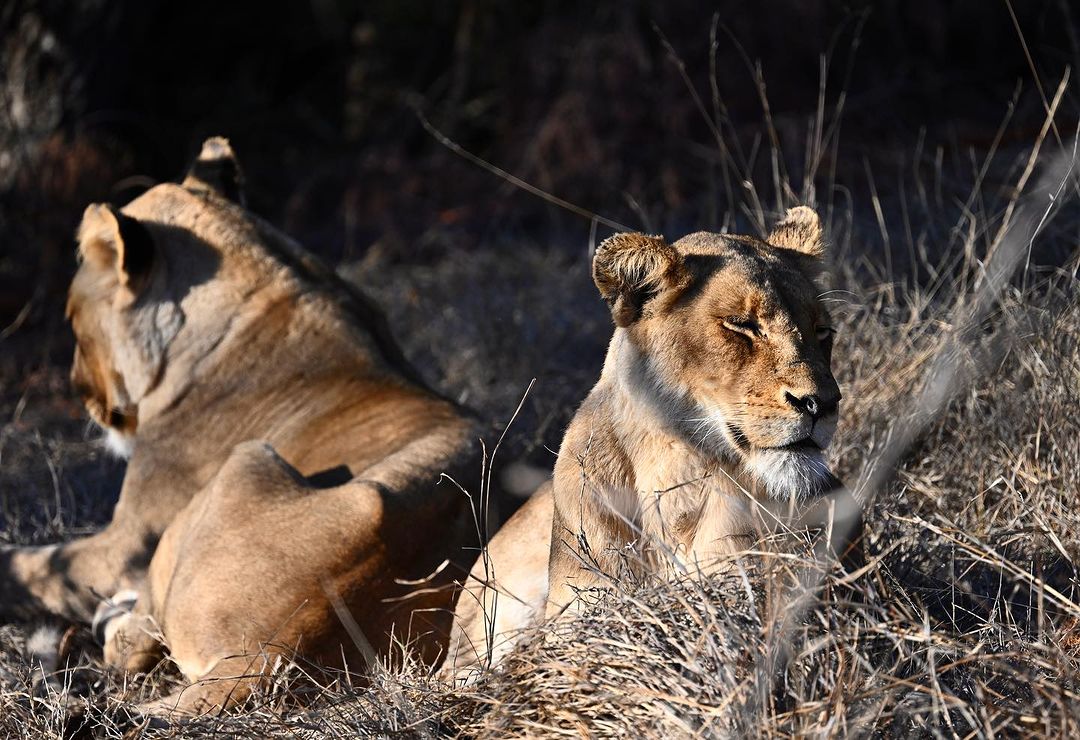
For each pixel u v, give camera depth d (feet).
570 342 47.78
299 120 97.14
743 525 23.11
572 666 20.70
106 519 38.50
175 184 35.76
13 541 36.29
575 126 72.84
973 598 23.93
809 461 22.91
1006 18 73.97
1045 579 25.50
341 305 33.96
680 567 22.22
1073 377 29.81
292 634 26.48
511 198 73.10
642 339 23.80
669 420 23.38
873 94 68.18
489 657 23.22
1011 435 29.76
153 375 33.50
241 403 32.91
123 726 24.93
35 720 25.45
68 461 41.98
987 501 29.14
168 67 96.37
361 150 90.84
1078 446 27.81
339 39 101.65
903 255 42.86
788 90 73.36
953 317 32.83
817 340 23.53
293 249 34.94
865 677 19.71
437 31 98.27
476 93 91.61
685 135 71.51
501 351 47.29
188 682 27.53
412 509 27.84
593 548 23.45
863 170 58.23
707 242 24.47
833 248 40.16
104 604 32.40
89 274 35.04
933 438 31.42
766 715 18.71
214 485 28.84
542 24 85.87
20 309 55.72
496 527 29.07
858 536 24.34
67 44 62.44
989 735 17.80
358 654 26.81
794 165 60.18
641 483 23.81
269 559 27.20
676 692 19.69
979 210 43.62
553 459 33.83
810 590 19.90
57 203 60.95
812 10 75.05
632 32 76.18
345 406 32.24
